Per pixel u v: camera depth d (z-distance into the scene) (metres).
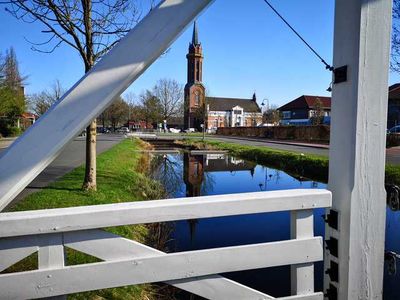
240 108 80.12
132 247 1.27
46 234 1.20
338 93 1.47
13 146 1.24
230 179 12.23
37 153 1.24
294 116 62.34
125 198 5.93
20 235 1.16
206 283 1.34
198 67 75.62
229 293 1.37
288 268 4.21
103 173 7.95
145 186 7.89
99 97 1.26
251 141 30.98
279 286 3.79
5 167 1.22
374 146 1.41
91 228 1.21
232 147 23.19
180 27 1.28
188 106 67.56
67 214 1.18
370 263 1.44
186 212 1.28
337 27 1.46
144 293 3.11
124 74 1.27
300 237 1.42
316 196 1.42
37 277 1.19
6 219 1.14
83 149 16.81
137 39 1.27
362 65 1.36
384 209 1.44
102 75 1.26
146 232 4.84
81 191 5.65
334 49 1.49
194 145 26.97
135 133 47.19
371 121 1.40
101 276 1.24
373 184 1.42
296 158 13.69
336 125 1.49
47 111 1.26
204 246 5.16
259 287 3.77
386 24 1.39
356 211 1.41
